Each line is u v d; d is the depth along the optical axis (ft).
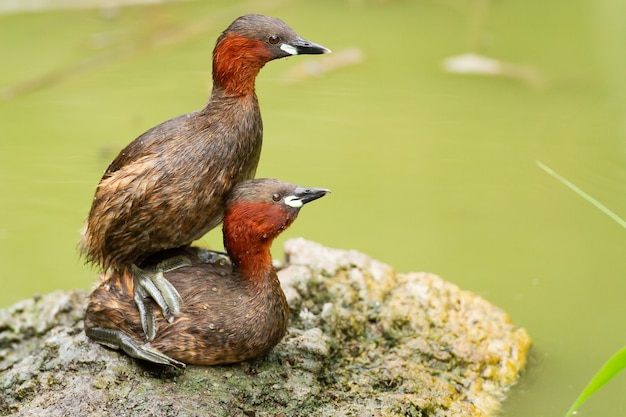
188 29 58.65
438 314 35.24
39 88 53.01
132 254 30.99
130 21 59.57
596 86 53.57
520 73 55.01
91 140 48.65
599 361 35.40
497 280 40.47
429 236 43.34
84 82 53.78
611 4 59.57
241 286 30.35
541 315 38.32
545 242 43.11
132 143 30.96
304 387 30.40
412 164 48.26
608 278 40.68
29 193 46.16
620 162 47.96
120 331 30.32
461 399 32.40
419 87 53.98
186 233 30.96
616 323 37.70
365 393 31.17
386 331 34.27
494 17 60.90
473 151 49.24
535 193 46.47
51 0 60.44
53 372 30.14
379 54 56.75
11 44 57.06
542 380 34.24
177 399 28.71
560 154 48.83
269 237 29.91
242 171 31.35
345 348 33.47
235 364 30.86
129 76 54.34
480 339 34.63
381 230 44.11
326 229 43.91
